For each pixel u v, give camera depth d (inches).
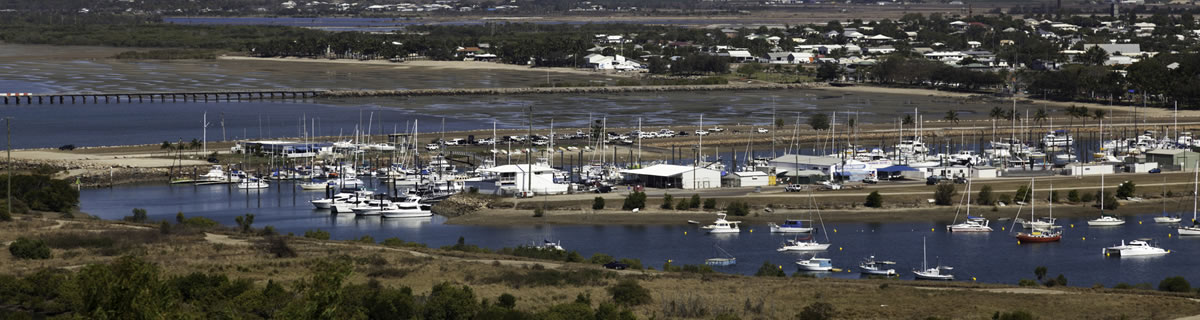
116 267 4559.5
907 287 6845.5
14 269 6835.6
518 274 6948.8
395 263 7401.6
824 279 7239.2
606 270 7298.2
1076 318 6008.9
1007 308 6240.2
